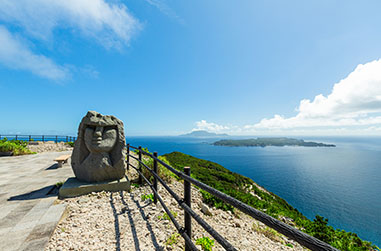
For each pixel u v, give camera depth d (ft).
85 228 8.38
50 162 24.20
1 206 10.01
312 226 16.97
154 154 11.89
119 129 14.80
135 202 11.89
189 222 6.63
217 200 16.08
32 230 7.61
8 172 18.24
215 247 8.61
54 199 11.26
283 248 10.77
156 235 8.23
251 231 12.40
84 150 14.08
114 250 7.00
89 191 12.64
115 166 14.24
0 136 43.52
